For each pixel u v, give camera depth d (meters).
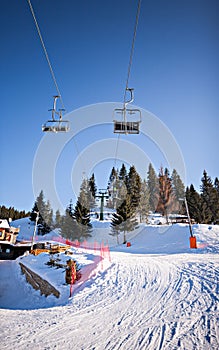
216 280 7.73
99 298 7.36
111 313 5.76
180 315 5.12
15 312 6.55
